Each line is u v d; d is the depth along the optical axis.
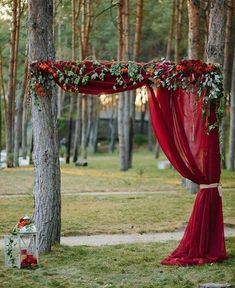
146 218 15.05
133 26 35.91
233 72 28.56
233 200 18.58
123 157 31.11
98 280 8.95
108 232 13.16
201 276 9.14
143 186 23.16
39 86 10.53
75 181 24.86
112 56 37.38
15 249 9.79
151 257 10.45
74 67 10.38
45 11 10.71
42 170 10.75
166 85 10.24
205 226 10.15
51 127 10.76
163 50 41.34
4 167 31.25
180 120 10.28
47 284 8.74
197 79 10.20
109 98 57.41
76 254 10.62
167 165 33.22
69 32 34.72
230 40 26.81
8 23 32.25
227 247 11.25
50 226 10.81
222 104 10.37
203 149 10.30
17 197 19.31
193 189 20.84
